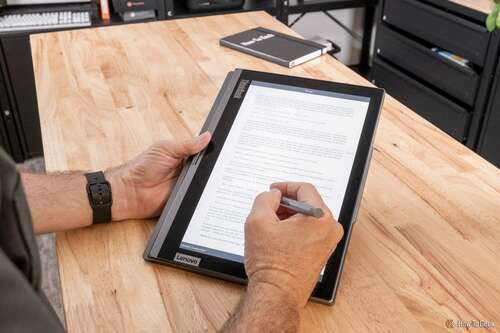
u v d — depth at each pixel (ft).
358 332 2.07
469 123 7.18
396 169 3.04
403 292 2.25
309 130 2.70
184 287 2.31
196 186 2.59
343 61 11.31
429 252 2.45
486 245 2.49
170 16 8.16
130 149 3.27
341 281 2.30
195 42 4.85
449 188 2.88
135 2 7.86
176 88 4.02
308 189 2.23
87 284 2.33
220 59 4.49
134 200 2.68
